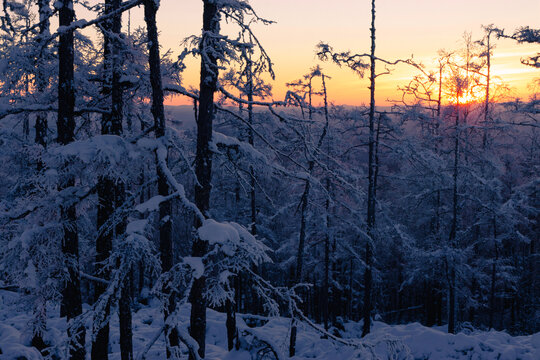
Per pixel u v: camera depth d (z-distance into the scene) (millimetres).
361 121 20859
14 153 12625
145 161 8711
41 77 11836
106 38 10555
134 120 14547
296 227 25938
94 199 10039
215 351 15570
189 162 9633
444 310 34562
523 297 31859
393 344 8258
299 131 10953
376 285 35188
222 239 6922
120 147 8141
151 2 8750
